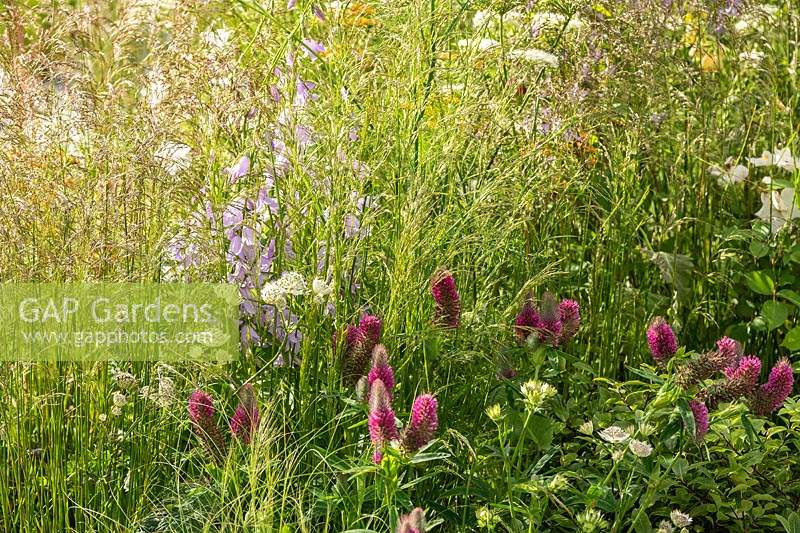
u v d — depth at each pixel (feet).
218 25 14.78
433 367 11.38
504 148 13.25
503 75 13.55
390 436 8.93
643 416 10.19
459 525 10.25
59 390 10.29
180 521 10.00
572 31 14.60
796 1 16.71
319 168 11.05
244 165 11.36
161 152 11.14
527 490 9.64
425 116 12.77
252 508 9.20
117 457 10.57
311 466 10.48
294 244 11.48
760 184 15.76
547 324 10.82
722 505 10.93
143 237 10.80
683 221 14.94
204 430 9.94
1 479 10.03
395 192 11.87
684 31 16.06
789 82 16.43
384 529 10.05
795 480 11.74
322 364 11.12
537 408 10.12
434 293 10.80
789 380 10.40
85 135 11.34
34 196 10.55
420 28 12.15
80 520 10.24
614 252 14.10
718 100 15.47
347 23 13.24
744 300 15.08
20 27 12.19
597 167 14.75
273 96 11.60
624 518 11.27
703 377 9.93
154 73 11.68
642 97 14.58
